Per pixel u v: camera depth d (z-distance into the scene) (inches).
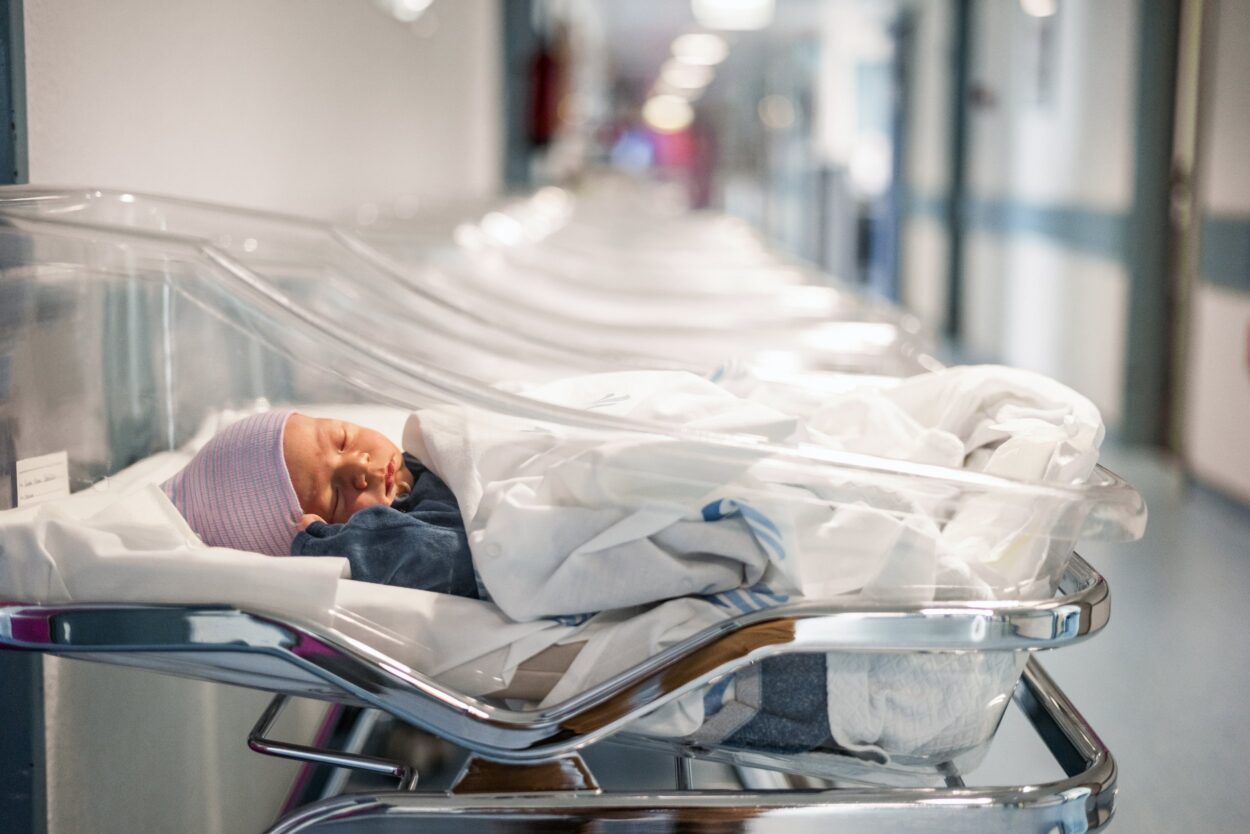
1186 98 175.9
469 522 38.9
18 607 35.4
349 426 44.1
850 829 34.3
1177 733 80.8
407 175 151.2
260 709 66.3
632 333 79.0
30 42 47.5
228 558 36.5
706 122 773.9
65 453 44.5
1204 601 108.8
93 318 44.9
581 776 35.4
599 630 36.9
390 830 35.0
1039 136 236.7
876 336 80.0
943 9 323.9
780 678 36.6
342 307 62.4
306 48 97.9
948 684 36.7
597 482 36.6
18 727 44.9
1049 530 37.0
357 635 36.2
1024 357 246.8
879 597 36.3
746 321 88.5
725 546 36.9
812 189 490.3
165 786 55.4
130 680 52.2
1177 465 168.2
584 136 399.2
